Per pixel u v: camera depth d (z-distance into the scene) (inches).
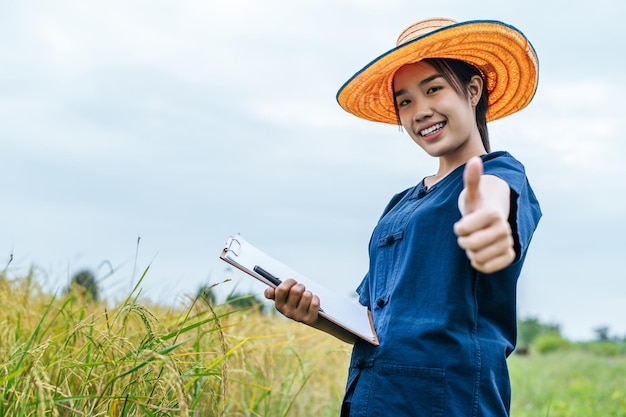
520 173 74.2
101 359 96.4
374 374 77.0
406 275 78.7
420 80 83.7
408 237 81.0
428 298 76.6
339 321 79.5
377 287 84.5
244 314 159.2
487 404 74.0
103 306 141.0
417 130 84.4
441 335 74.4
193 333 128.4
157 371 92.8
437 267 77.0
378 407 75.4
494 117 101.1
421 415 73.2
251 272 81.9
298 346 169.6
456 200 78.6
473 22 82.4
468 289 75.6
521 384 320.2
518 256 68.6
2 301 132.1
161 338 91.4
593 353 662.5
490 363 74.9
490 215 52.5
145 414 91.4
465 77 86.5
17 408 82.8
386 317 79.4
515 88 95.4
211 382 112.4
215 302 133.0
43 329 120.0
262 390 138.9
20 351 96.3
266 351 140.1
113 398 88.6
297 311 81.7
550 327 780.6
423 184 89.0
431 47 81.9
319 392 172.1
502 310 77.8
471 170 54.1
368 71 88.7
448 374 73.5
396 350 76.0
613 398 272.2
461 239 53.6
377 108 104.6
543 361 509.4
